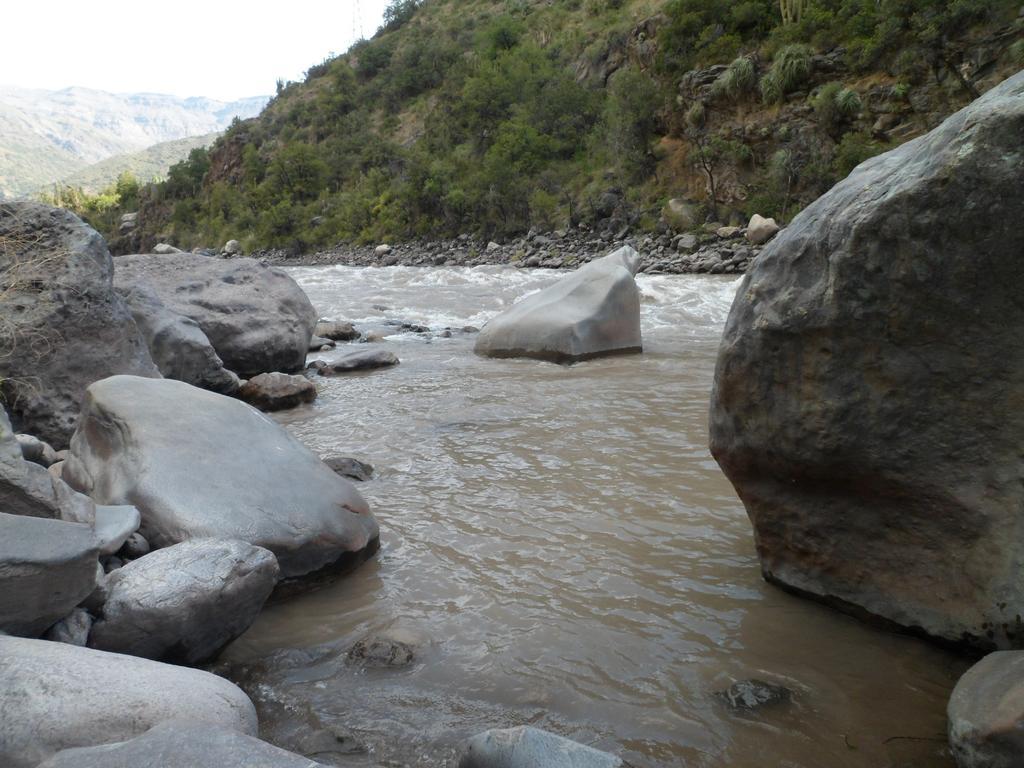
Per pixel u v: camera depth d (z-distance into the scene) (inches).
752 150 1318.9
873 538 136.0
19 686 97.7
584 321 403.5
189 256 471.5
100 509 148.7
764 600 149.8
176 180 3636.8
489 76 2261.3
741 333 143.8
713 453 155.7
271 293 426.0
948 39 1128.8
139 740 86.9
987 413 116.8
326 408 321.1
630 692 121.2
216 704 103.3
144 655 122.6
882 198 120.0
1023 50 1059.9
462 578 163.0
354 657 133.4
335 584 162.7
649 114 1512.1
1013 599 116.7
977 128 108.6
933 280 115.8
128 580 125.8
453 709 118.3
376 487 221.0
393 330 550.0
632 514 194.2
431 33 3447.3
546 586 157.9
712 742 108.7
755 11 1440.7
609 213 1497.3
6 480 129.1
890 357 123.9
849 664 126.8
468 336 517.3
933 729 109.8
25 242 258.7
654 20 1648.6
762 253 145.6
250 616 134.0
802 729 111.0
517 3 3189.0
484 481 222.5
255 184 3186.5
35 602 113.5
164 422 174.6
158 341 323.6
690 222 1315.2
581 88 1947.6
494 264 1348.4
